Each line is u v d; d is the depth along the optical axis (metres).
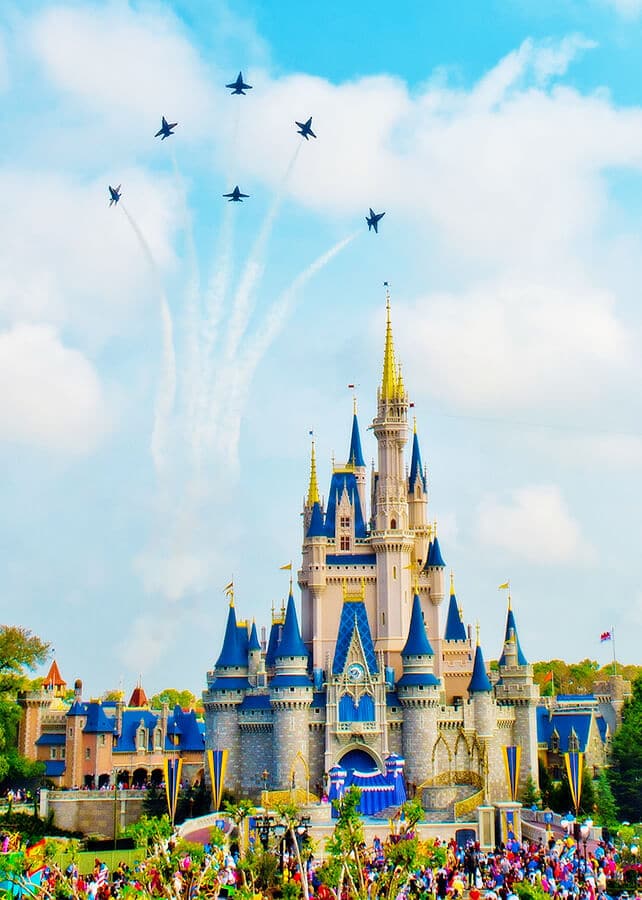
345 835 190.00
